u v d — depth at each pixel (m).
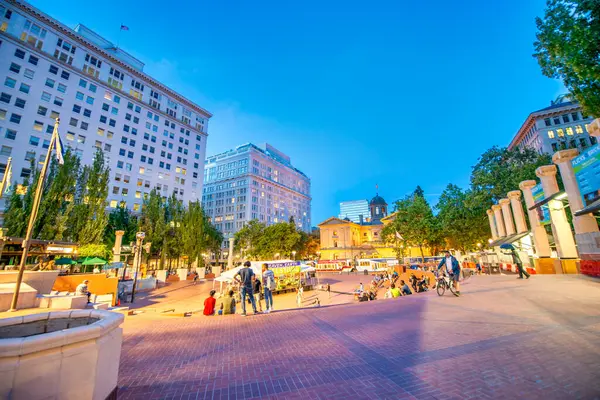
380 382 3.37
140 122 57.72
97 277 15.55
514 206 22.97
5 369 1.95
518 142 63.41
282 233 50.25
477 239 33.25
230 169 103.81
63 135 45.56
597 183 13.37
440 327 5.63
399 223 42.59
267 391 3.32
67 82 47.16
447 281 9.92
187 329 6.95
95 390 2.37
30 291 8.93
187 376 3.89
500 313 6.40
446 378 3.34
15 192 28.39
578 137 49.47
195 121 70.75
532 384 3.00
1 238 14.74
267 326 6.84
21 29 43.09
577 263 14.92
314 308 9.07
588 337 4.28
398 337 5.17
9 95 40.53
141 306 17.23
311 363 4.17
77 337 2.29
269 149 122.44
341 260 60.09
